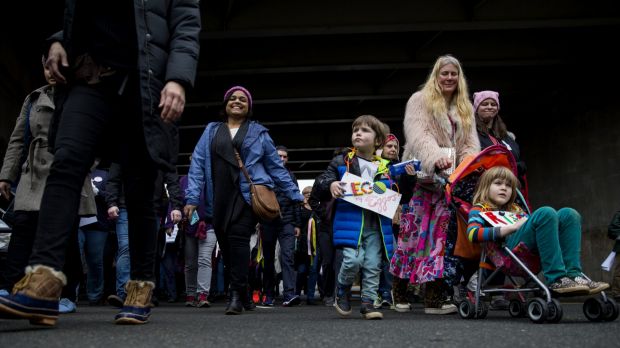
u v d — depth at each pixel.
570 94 16.45
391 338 2.58
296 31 12.98
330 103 21.09
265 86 18.52
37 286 2.61
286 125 24.11
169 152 3.03
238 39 15.50
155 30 2.96
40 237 2.67
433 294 5.06
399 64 15.42
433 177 4.55
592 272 15.52
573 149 16.44
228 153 4.98
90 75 2.85
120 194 6.18
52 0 12.88
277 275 12.28
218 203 4.96
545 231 3.64
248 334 2.70
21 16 13.42
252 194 4.88
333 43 15.55
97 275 6.19
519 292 4.15
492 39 15.25
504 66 16.86
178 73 2.91
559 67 16.75
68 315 4.59
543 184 18.34
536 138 18.70
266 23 12.89
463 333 2.82
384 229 4.36
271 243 7.94
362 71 18.14
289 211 7.99
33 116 4.64
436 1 12.79
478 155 4.30
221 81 18.41
